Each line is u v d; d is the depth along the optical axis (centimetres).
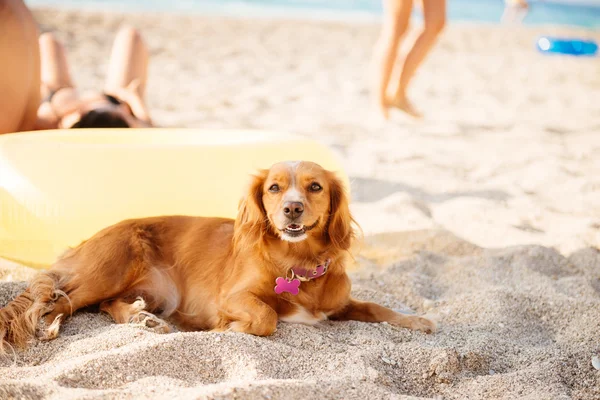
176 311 342
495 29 2200
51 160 341
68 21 1386
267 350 274
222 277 334
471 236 482
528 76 1348
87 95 571
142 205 345
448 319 347
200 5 2391
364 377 254
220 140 415
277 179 318
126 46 594
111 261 324
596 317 329
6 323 286
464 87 1189
